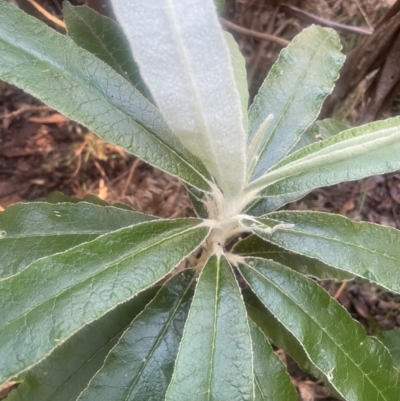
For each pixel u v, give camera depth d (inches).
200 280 8.6
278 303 9.4
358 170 8.8
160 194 18.3
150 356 9.6
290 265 11.8
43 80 7.6
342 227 9.6
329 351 9.1
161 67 6.5
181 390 7.4
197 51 6.4
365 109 17.3
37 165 18.4
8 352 6.5
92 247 7.6
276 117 11.0
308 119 11.1
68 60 8.0
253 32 16.6
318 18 15.5
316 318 9.2
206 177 9.3
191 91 6.7
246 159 8.4
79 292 7.2
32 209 10.1
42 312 6.9
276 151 10.9
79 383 10.8
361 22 18.4
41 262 7.2
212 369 7.6
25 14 7.8
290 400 9.9
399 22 13.8
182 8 6.2
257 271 9.7
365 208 19.7
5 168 18.3
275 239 9.6
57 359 10.8
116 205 12.8
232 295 8.5
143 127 8.5
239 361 7.8
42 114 18.8
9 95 19.1
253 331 10.2
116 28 11.6
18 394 10.6
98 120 8.0
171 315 10.1
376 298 18.1
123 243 7.9
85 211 10.4
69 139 18.8
